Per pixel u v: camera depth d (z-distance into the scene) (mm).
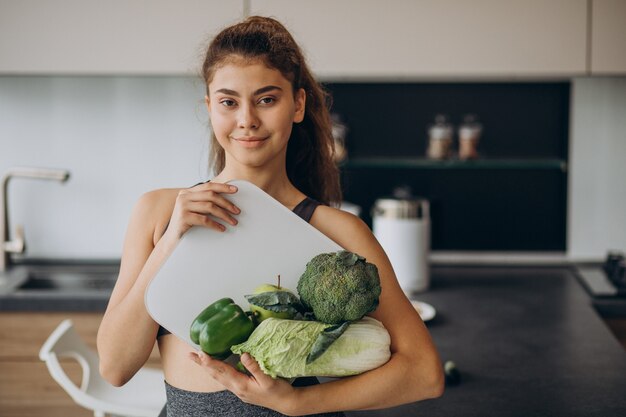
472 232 3797
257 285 1301
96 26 3139
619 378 2105
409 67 3162
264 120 1283
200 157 3432
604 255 3699
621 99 3602
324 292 1163
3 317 3053
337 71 3164
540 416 1829
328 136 1607
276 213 1309
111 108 3662
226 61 1274
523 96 3705
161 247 1306
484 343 2459
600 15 3127
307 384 1353
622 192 3656
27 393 3078
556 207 3758
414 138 3762
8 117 3654
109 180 3699
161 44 3141
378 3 3131
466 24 3143
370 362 1226
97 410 2350
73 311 3051
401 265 3162
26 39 3141
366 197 3799
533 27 3141
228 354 1197
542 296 3105
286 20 3141
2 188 3453
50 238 3725
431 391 1331
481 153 3748
